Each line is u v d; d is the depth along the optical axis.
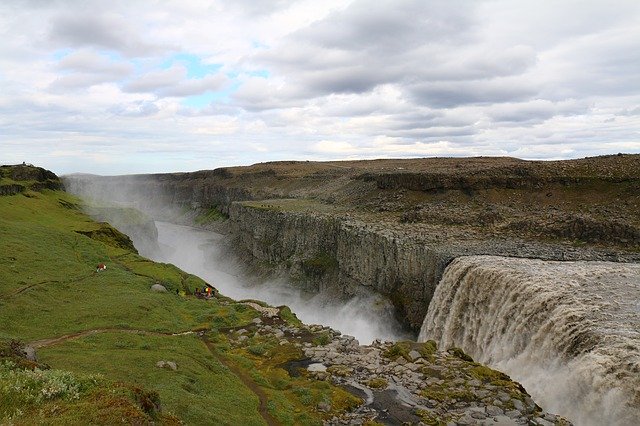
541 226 79.44
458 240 79.62
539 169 101.50
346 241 102.56
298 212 135.62
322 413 29.92
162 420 18.84
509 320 50.19
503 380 35.22
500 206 95.56
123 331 42.78
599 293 45.34
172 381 30.02
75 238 81.81
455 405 31.08
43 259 63.34
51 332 40.72
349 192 158.62
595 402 32.03
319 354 41.09
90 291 54.75
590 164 96.62
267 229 147.75
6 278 52.22
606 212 77.81
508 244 74.50
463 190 108.88
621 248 66.75
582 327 37.91
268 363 39.44
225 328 50.22
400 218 104.19
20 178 135.38
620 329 36.25
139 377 30.02
